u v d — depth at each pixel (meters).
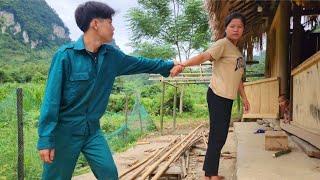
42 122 2.88
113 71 3.23
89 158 3.10
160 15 27.47
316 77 5.24
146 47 26.17
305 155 5.18
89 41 3.06
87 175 7.46
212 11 6.21
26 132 11.05
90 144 3.10
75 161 3.11
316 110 5.24
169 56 26.28
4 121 9.02
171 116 24.17
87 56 3.05
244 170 4.35
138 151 10.82
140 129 15.71
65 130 3.02
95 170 3.11
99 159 3.06
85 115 3.07
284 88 8.19
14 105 9.30
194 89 32.94
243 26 4.32
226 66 4.32
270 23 10.40
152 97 28.66
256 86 9.77
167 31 27.98
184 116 24.25
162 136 15.09
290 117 7.14
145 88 30.42
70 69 2.99
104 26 3.05
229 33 4.32
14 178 6.50
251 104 10.31
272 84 8.42
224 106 4.36
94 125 3.13
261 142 6.49
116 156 9.94
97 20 3.04
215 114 4.39
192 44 28.14
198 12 26.70
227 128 4.44
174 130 17.16
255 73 16.66
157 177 5.77
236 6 6.71
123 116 20.30
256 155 5.22
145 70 3.54
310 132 5.38
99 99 3.14
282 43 8.32
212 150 4.46
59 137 3.04
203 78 15.49
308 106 5.74
